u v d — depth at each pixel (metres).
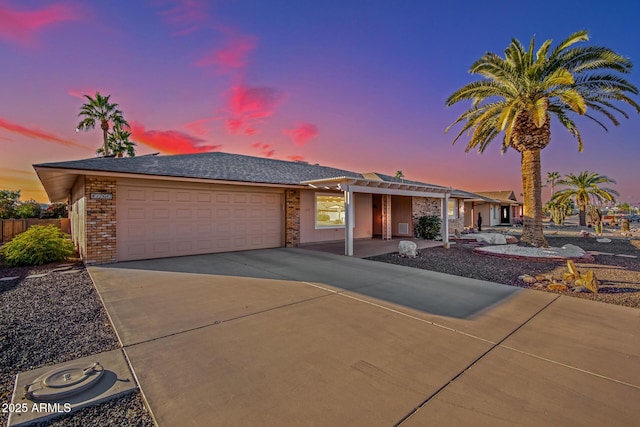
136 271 7.97
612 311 5.11
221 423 2.32
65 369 3.07
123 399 2.62
